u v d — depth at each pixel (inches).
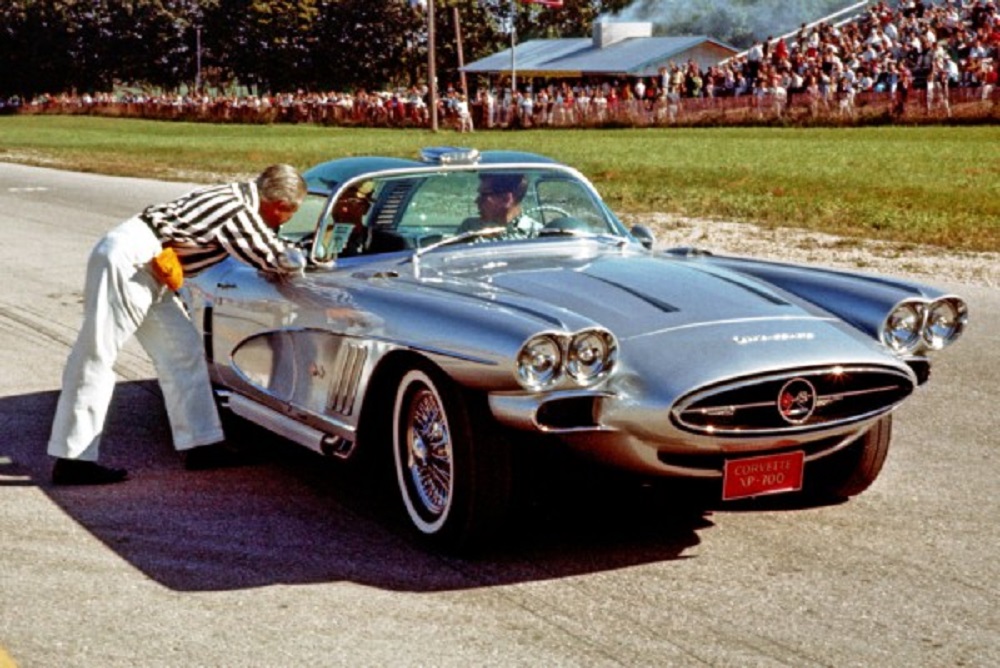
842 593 161.2
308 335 202.2
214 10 3796.8
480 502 170.7
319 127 2247.8
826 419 172.6
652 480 177.9
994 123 1408.7
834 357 171.2
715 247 527.2
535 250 213.2
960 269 448.1
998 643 145.9
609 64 2235.5
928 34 1546.5
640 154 1179.3
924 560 172.7
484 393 168.6
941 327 189.3
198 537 186.4
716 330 174.7
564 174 228.2
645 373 166.4
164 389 219.9
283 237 223.5
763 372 166.1
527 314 168.9
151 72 3983.8
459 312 172.7
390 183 216.4
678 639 147.3
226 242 204.7
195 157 1259.2
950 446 229.8
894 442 233.0
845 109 1556.3
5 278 461.7
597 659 141.9
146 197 799.7
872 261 471.5
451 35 3599.9
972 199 701.9
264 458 228.7
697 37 2290.8
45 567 174.1
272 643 147.6
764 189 804.6
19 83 4047.7
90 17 3993.6
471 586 165.3
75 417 212.2
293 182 208.1
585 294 185.8
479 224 219.0
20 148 1526.8
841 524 187.8
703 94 1800.0
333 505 201.0
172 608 158.9
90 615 156.9
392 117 2133.4
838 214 639.1
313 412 202.1
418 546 181.5
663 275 196.1
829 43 1718.8
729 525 188.1
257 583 167.3
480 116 2003.0
